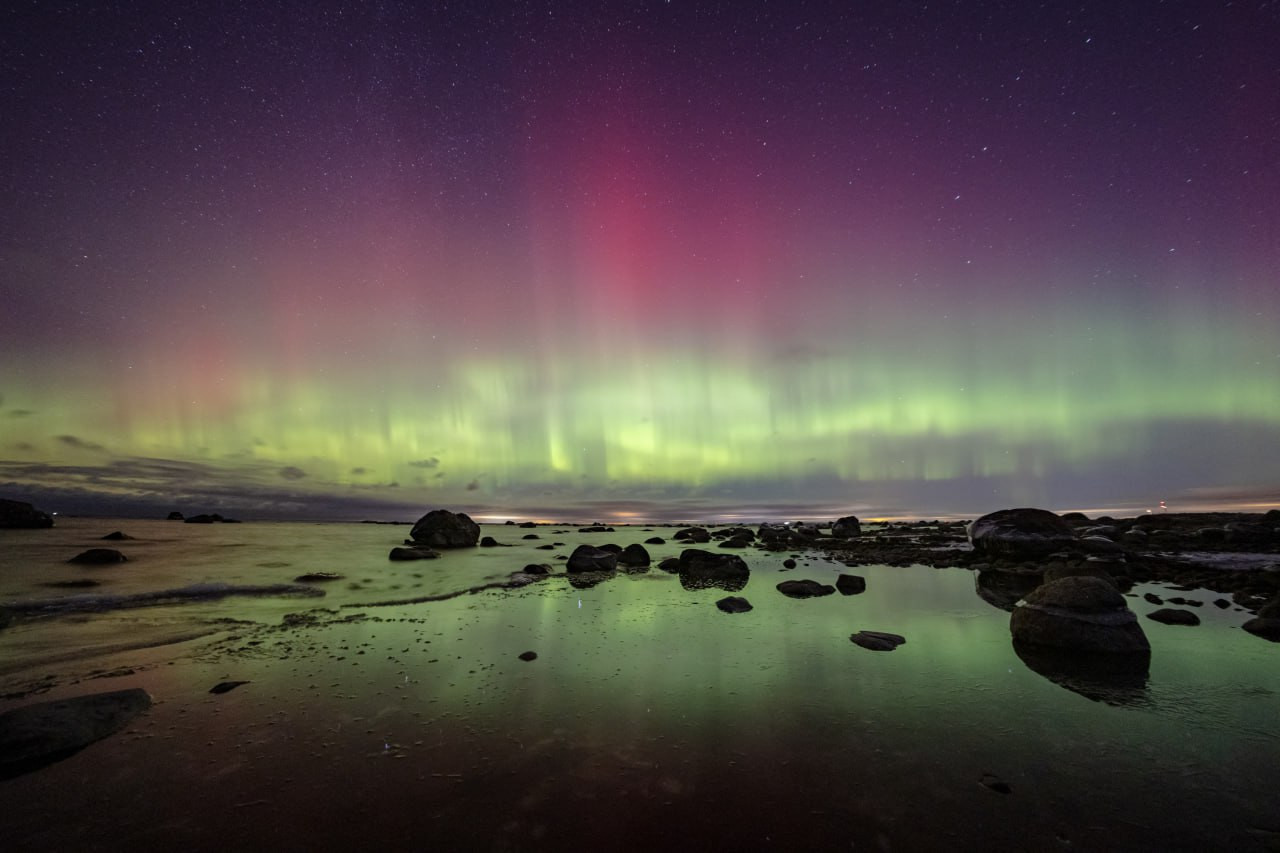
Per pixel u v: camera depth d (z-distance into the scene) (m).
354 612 9.76
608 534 39.31
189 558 17.58
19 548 18.81
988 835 3.22
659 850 3.10
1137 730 4.68
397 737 4.59
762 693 5.62
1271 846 3.11
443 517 25.44
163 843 3.16
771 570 16.08
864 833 3.24
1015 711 5.11
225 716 5.00
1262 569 12.17
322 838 3.21
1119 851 3.07
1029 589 12.29
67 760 4.12
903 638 7.83
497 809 3.53
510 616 9.45
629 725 4.84
